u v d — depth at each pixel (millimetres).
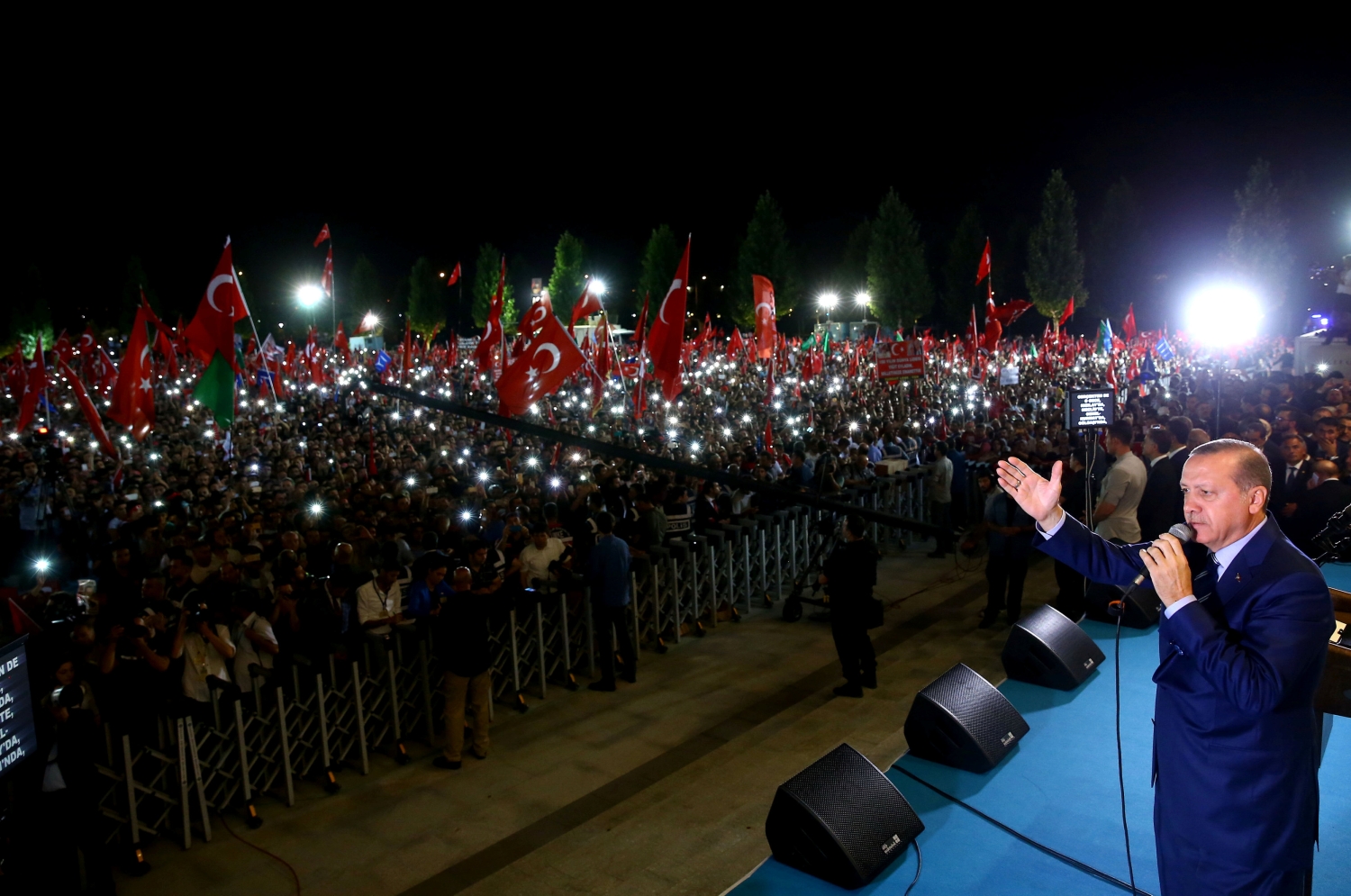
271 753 7789
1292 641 2455
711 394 30234
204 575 10727
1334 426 9922
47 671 6152
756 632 11875
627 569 10156
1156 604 7125
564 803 7492
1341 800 4297
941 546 14961
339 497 14844
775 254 58250
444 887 6297
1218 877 2629
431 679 9195
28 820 5816
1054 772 4871
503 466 18422
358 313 74250
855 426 19797
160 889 6492
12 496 15641
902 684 9148
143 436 16125
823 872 4047
